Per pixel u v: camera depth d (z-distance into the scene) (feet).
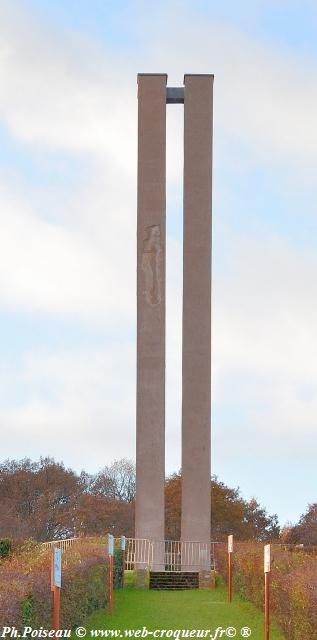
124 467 334.03
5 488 286.46
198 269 150.71
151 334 149.18
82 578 87.10
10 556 101.35
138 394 148.25
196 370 148.87
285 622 81.05
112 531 278.26
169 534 259.19
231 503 260.83
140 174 152.35
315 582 73.41
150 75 154.30
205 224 151.64
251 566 104.68
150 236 151.02
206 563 142.82
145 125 153.17
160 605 109.50
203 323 149.69
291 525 271.28
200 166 152.97
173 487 263.70
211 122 154.10
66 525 277.44
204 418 148.25
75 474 305.32
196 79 155.02
